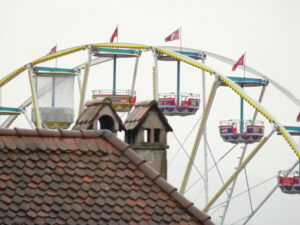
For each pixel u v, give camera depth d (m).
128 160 74.56
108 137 75.81
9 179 68.56
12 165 69.56
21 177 69.06
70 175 71.06
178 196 72.31
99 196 70.38
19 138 71.81
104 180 71.94
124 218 69.38
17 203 67.06
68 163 72.00
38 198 68.06
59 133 73.88
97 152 74.25
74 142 74.12
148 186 72.88
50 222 66.81
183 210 71.75
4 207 66.31
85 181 71.19
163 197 72.38
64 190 69.69
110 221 68.75
